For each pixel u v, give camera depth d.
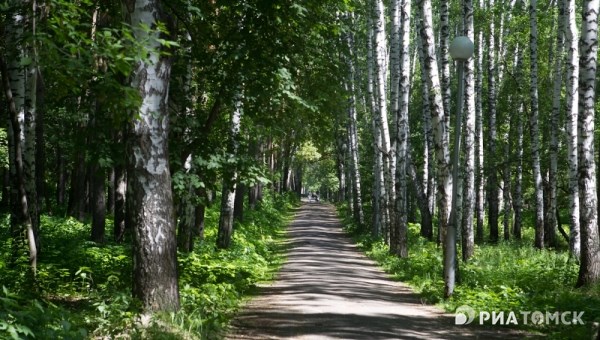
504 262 20.88
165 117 9.75
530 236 38.78
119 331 8.08
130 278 12.77
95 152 13.98
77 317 8.46
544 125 36.84
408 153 40.91
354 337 9.27
